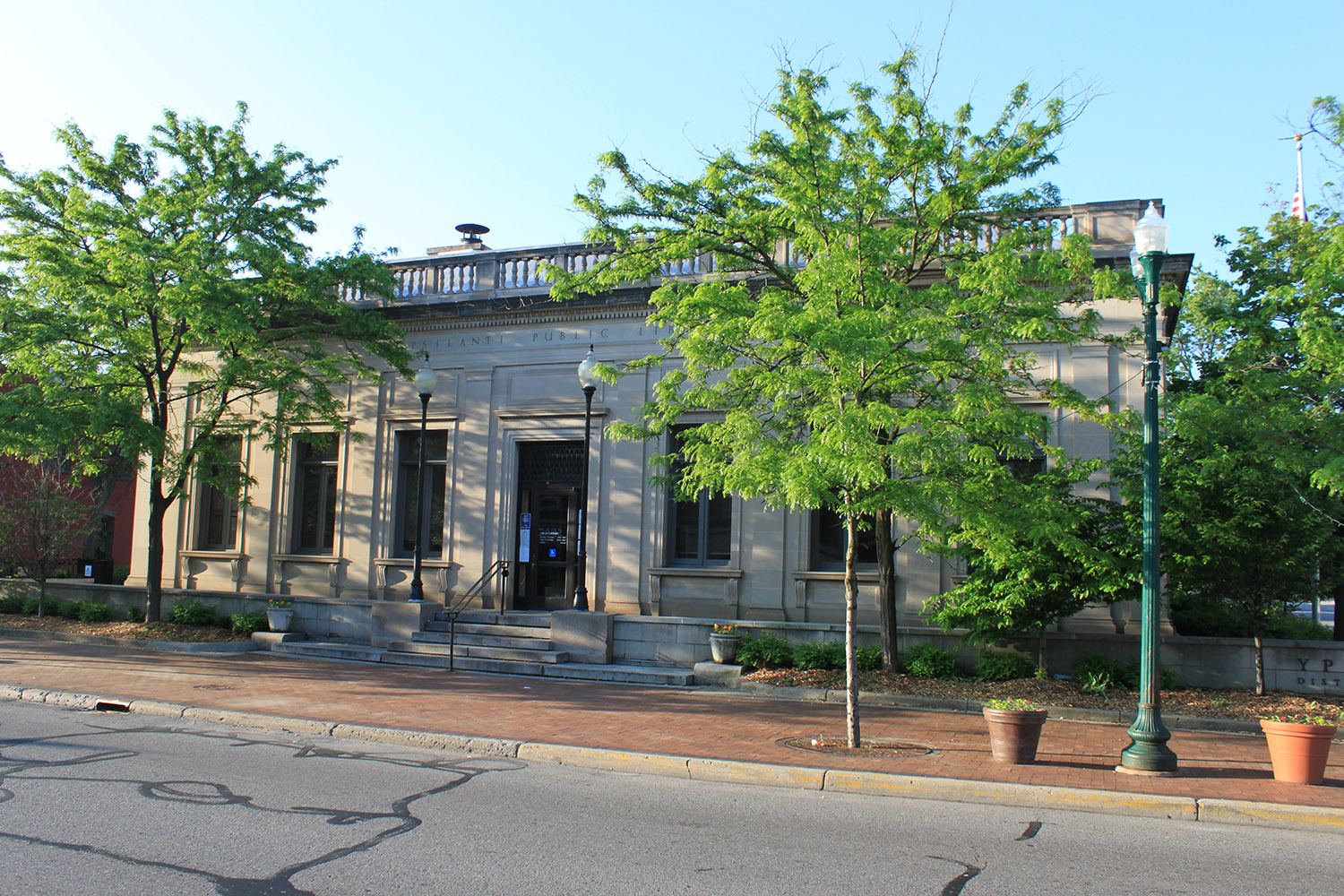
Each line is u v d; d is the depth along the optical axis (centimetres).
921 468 1145
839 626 1702
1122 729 1277
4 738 1042
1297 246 1412
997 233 1652
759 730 1196
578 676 1702
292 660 1834
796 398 1199
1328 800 862
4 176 1927
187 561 2427
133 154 1989
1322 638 2064
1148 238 1051
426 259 2281
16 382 2095
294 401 1994
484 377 2184
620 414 2058
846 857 691
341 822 738
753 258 1616
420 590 1983
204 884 579
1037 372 1780
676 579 1981
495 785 899
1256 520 1348
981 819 827
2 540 2247
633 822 775
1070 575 1451
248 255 1831
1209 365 1561
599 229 1599
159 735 1105
